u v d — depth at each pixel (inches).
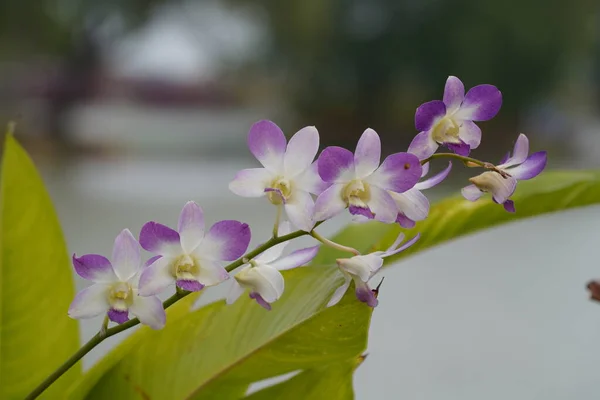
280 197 25.6
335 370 29.5
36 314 32.0
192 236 25.4
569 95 185.2
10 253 31.8
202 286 25.3
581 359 68.0
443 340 72.0
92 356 61.6
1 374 31.9
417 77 191.5
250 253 26.0
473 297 83.9
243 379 29.5
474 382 64.4
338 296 26.3
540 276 90.3
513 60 181.8
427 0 186.5
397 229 30.5
